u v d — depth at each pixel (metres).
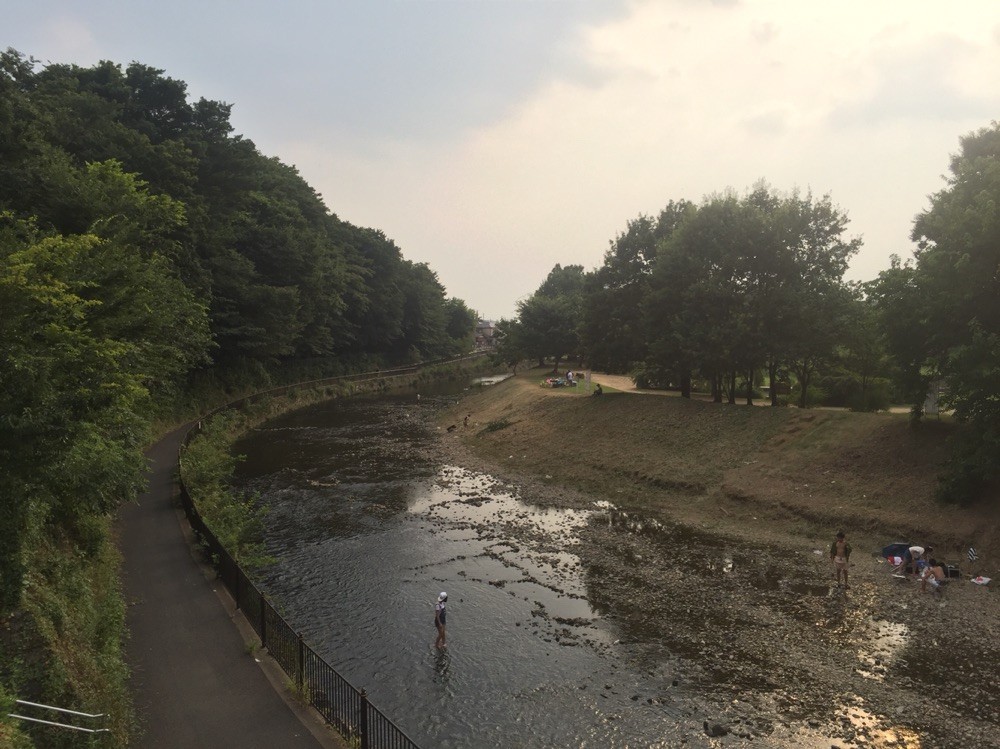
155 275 22.05
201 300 37.91
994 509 19.48
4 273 9.64
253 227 57.97
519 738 11.88
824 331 31.33
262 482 32.03
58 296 10.54
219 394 51.97
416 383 91.81
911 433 24.52
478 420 50.88
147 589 15.47
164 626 13.61
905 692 13.04
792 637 15.45
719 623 16.30
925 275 20.95
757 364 33.25
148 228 27.61
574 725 12.23
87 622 11.49
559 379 58.78
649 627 16.20
